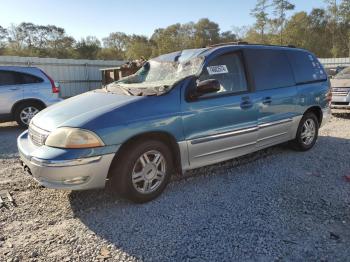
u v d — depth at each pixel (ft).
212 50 15.60
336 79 35.27
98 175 11.78
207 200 13.46
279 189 14.51
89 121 11.75
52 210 12.73
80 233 11.05
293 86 18.67
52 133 11.86
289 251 9.93
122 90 14.64
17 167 18.08
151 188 13.24
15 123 34.78
